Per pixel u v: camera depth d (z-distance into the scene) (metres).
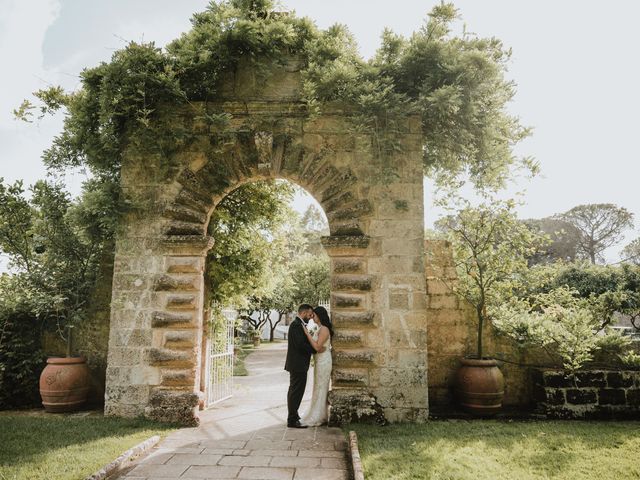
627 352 7.94
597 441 5.81
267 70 7.70
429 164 8.29
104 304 8.37
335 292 7.39
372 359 7.13
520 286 8.40
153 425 6.73
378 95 6.80
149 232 7.65
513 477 4.63
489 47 7.34
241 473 4.90
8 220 8.47
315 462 5.28
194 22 7.71
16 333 8.12
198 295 7.46
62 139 7.80
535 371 7.81
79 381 7.64
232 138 7.52
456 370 8.16
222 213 8.86
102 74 7.25
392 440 5.91
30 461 4.96
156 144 7.59
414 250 7.46
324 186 7.68
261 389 11.12
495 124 7.67
